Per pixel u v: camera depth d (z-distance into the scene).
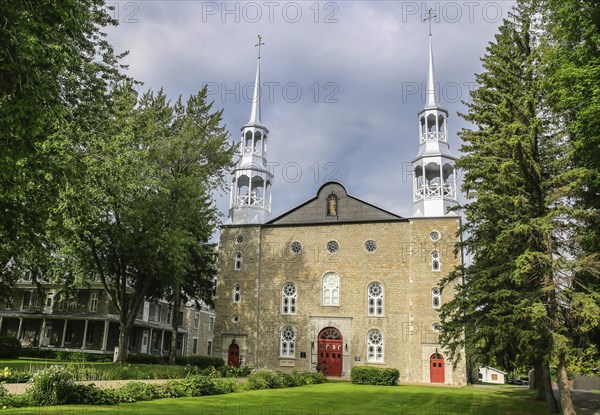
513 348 20.72
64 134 21.44
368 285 41.62
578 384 45.12
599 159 18.44
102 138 26.20
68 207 20.59
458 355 23.02
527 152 19.14
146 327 53.75
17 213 19.23
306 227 44.31
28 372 21.17
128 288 48.84
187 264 35.66
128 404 16.80
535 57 21.48
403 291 40.69
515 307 18.45
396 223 42.22
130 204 31.42
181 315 63.81
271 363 42.12
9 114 10.82
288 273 43.75
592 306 16.56
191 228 38.03
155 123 37.25
